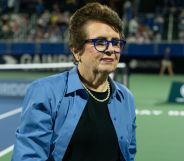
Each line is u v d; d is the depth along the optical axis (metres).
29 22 37.03
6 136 11.88
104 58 2.94
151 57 33.59
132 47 33.03
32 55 33.78
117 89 3.18
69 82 3.01
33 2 40.72
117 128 3.04
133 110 3.29
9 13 39.75
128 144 3.14
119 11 38.94
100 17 2.95
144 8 40.22
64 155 2.92
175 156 10.47
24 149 2.85
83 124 2.95
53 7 39.56
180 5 39.81
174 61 33.59
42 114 2.90
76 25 2.99
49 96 2.94
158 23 36.12
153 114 15.94
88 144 2.94
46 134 2.89
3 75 29.47
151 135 12.50
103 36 2.91
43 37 35.03
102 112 3.03
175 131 13.09
